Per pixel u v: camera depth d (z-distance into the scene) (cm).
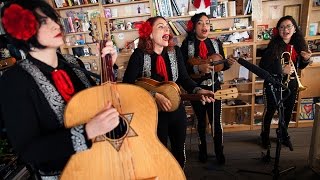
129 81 175
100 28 106
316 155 222
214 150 274
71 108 90
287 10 308
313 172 223
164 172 101
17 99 82
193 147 295
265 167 237
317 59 303
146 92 99
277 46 242
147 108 100
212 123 242
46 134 87
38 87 88
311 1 286
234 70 332
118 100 97
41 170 98
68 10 321
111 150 95
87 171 93
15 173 194
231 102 333
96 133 84
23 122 83
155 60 181
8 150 204
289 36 240
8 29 79
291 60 242
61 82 95
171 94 169
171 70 188
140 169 99
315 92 319
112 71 101
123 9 325
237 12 312
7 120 83
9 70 87
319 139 217
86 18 318
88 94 92
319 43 309
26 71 87
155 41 178
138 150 99
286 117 263
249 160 253
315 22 310
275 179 205
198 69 238
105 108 90
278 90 204
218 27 323
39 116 89
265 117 267
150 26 173
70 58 113
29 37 82
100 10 304
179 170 102
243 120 343
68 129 85
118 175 97
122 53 325
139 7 320
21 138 83
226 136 319
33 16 81
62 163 98
